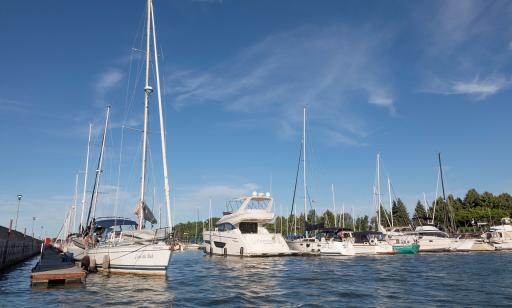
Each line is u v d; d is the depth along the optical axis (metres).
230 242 42.34
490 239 55.38
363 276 24.38
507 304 14.88
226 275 25.36
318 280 22.58
